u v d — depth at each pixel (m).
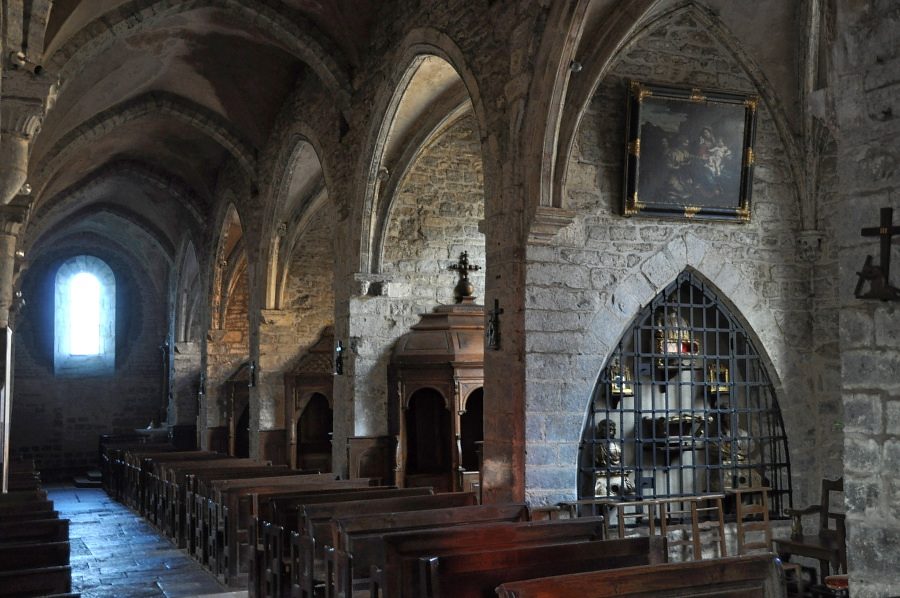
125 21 14.77
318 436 21.34
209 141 23.12
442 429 16.84
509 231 10.25
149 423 31.70
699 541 10.10
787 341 11.80
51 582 6.33
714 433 11.84
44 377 30.80
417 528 8.54
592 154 10.86
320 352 21.02
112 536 16.31
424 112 14.78
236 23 16.95
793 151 11.76
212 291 24.67
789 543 10.05
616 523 11.04
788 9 11.05
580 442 10.65
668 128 10.94
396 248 15.89
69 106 18.55
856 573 4.89
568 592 5.27
